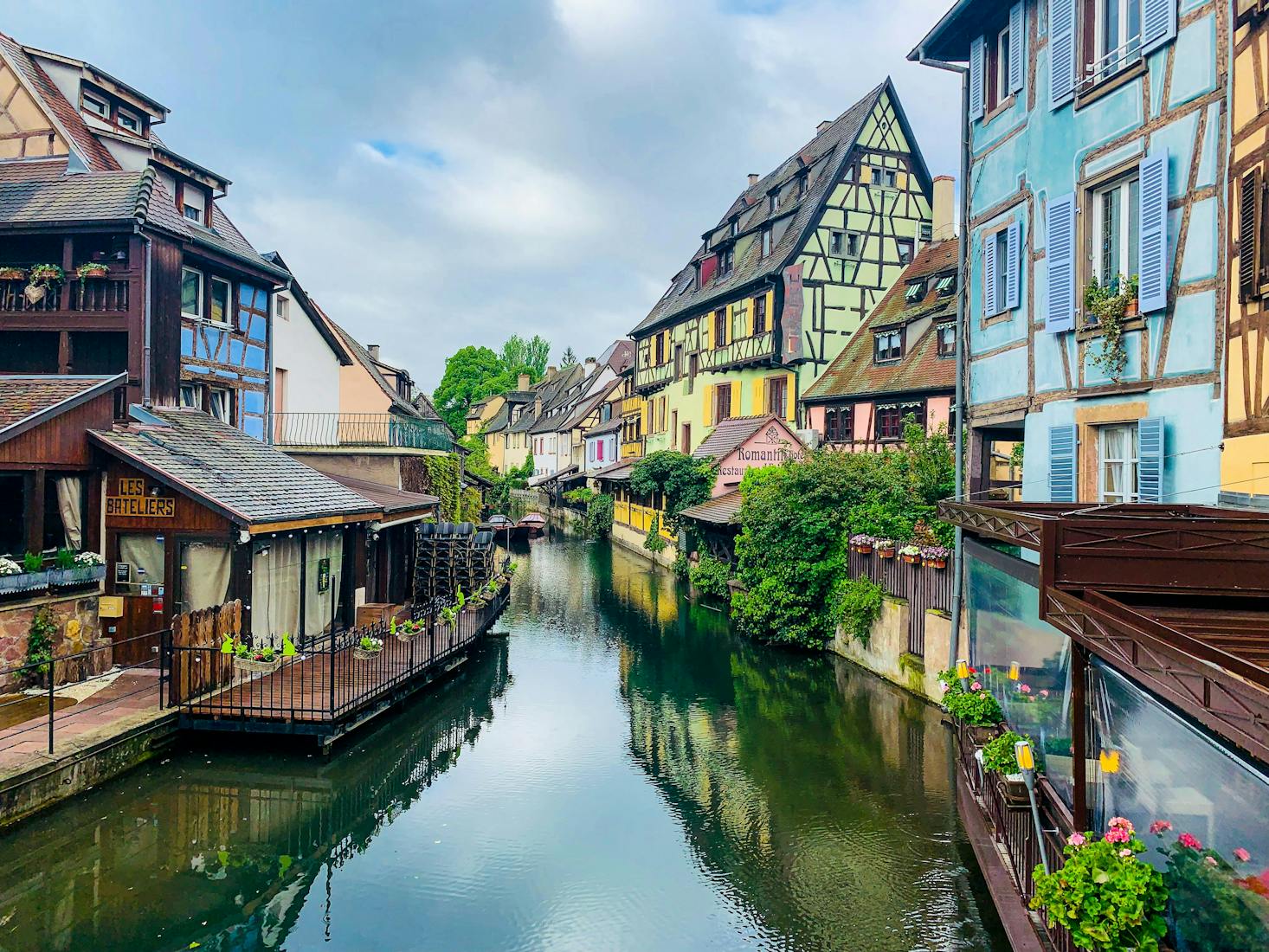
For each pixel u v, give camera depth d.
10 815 7.81
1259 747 2.88
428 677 13.20
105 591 11.86
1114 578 5.02
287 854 8.30
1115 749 4.52
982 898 7.42
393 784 10.16
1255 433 6.79
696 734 11.91
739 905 7.38
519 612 21.52
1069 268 9.48
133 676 11.32
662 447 36.59
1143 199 8.33
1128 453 8.96
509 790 9.99
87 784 8.73
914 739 11.40
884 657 14.13
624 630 19.23
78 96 16.66
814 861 8.12
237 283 17.66
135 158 16.77
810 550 16.45
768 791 9.83
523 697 13.94
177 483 11.47
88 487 11.82
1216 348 7.53
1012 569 6.85
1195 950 3.61
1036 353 10.27
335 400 25.83
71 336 14.33
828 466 16.50
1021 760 5.50
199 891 7.55
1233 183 7.15
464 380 84.44
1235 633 4.29
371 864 8.16
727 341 30.28
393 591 19.70
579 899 7.49
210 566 11.74
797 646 17.03
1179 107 7.98
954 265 22.30
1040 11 10.24
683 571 26.95
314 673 12.03
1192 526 5.05
